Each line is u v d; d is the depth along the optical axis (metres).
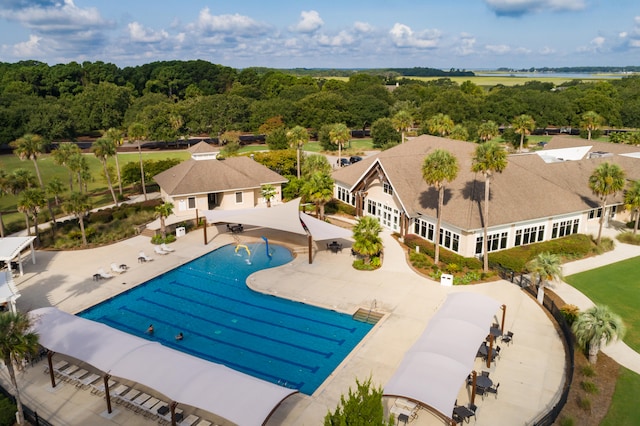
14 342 21.52
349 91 182.25
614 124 144.00
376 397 16.66
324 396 24.62
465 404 24.02
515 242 46.16
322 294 37.06
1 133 113.31
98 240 50.12
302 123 140.25
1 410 22.95
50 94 169.38
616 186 45.00
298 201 48.22
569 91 165.62
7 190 46.88
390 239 50.50
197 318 34.16
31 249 43.59
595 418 23.25
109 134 70.19
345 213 60.97
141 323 33.53
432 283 39.03
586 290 38.34
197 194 58.03
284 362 28.55
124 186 79.19
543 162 55.59
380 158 51.59
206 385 21.36
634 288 38.69
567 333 29.81
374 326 32.00
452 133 90.00
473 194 45.91
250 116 137.88
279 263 44.34
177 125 119.44
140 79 193.38
